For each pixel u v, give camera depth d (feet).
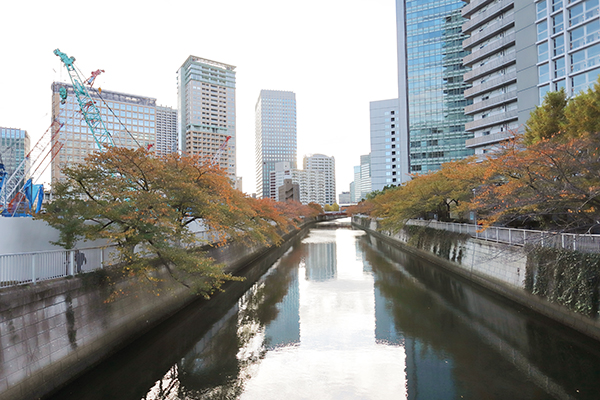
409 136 288.51
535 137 67.77
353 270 99.91
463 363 39.06
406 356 41.73
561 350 40.01
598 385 32.63
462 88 272.51
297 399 33.01
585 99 53.42
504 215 54.19
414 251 122.31
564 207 46.68
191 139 427.33
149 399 33.22
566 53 114.62
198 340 48.19
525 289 54.29
